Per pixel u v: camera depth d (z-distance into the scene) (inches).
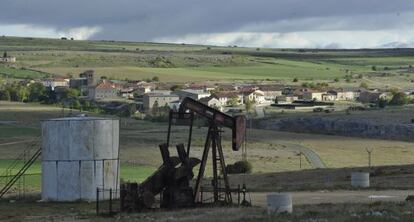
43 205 2475.4
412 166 3309.5
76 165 2655.0
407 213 1507.1
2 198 2770.7
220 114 2237.9
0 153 5447.8
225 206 2057.1
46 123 2704.2
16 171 4128.9
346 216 1470.2
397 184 2608.3
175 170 2103.8
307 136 7175.2
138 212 2011.6
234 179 3388.3
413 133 7150.6
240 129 2255.2
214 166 2226.9
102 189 2512.3
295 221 1444.4
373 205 1742.1
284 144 6402.6
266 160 5241.1
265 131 7652.6
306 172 3444.9
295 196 2292.1
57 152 2672.2
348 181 2864.2
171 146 5895.7
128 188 2075.5
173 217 1745.8
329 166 4985.2
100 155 2682.1
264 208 1834.4
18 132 7003.0
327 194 2347.4
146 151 5634.8
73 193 2647.6
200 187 2162.9
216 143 2223.2
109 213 2037.4
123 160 5078.7
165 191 2114.9
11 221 1994.3
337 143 6520.7
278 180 3198.8
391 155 5698.8
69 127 2662.4
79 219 1958.7
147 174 4183.1
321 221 1423.5
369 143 6520.7
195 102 2233.0
